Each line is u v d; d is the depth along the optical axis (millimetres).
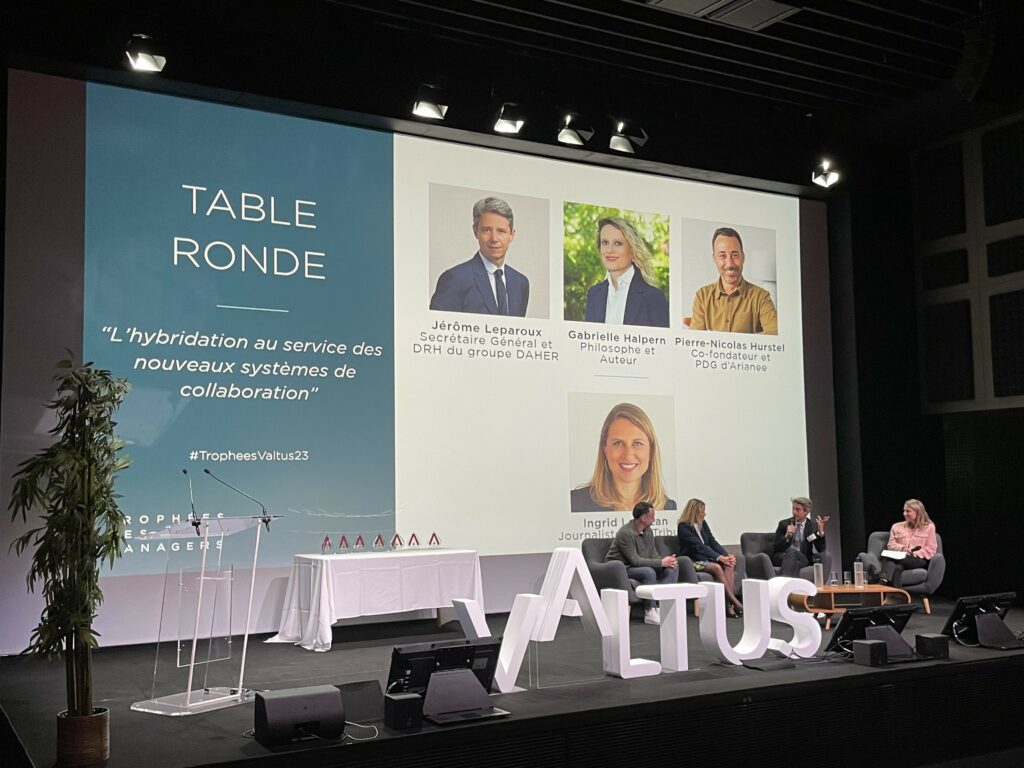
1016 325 8109
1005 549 8312
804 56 7137
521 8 6289
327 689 3832
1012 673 5219
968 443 8695
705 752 4371
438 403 7195
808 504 7410
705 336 8305
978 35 6336
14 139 5984
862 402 8695
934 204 8828
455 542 7164
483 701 4113
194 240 6477
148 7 6141
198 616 4539
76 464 3529
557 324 7680
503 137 7324
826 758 4656
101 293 6172
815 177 8406
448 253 7332
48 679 5199
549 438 7570
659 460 7980
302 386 6750
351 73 6781
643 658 5508
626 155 7711
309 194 6883
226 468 6461
